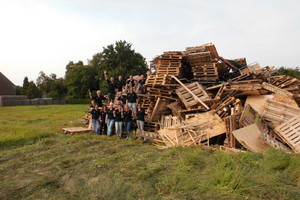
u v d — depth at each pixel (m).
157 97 11.80
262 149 7.14
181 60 12.43
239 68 13.85
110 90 13.89
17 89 83.06
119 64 47.34
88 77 64.38
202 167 5.57
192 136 8.70
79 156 7.31
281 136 7.55
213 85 11.96
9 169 6.25
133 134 10.48
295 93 10.84
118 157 6.95
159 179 4.98
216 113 9.87
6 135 9.87
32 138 10.09
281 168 5.26
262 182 4.51
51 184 5.08
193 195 4.15
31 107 38.03
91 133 12.01
